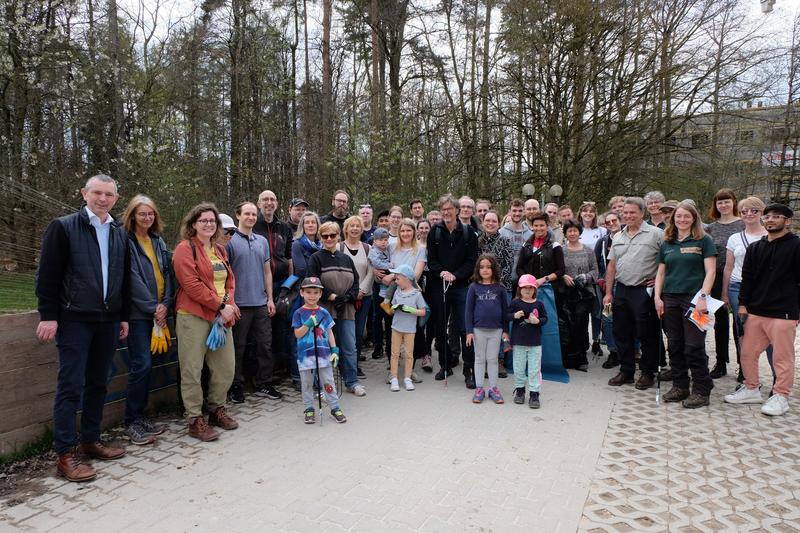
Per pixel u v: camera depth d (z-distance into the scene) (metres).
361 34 17.56
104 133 11.70
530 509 2.88
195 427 3.92
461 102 16.94
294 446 3.78
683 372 4.80
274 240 5.41
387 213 6.88
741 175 17.84
